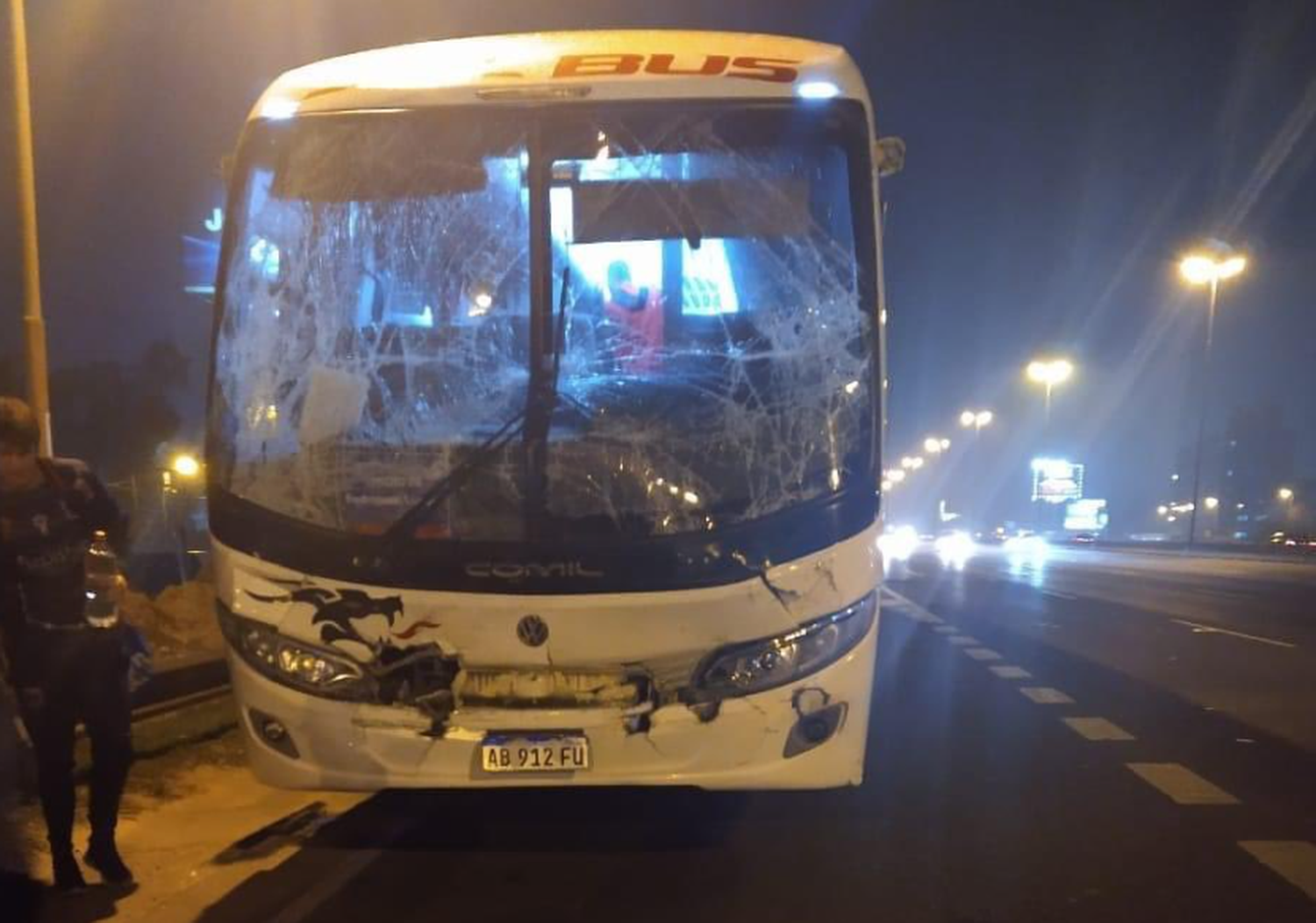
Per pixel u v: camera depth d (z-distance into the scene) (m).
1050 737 9.27
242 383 5.56
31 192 11.02
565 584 5.25
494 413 5.46
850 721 5.48
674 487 5.37
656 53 5.94
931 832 6.72
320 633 5.34
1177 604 22.72
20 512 5.23
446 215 5.66
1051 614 20.09
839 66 5.95
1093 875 5.96
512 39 6.17
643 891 5.73
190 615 11.87
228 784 7.57
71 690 5.44
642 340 5.54
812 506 5.41
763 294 5.61
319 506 5.41
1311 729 9.54
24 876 5.80
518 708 5.27
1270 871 5.99
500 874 5.99
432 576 5.29
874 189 5.77
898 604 22.50
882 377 5.66
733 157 5.71
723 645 5.29
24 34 10.87
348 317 5.60
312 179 5.73
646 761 5.27
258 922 5.30
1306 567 34.16
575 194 5.66
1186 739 9.18
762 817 7.03
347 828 6.72
